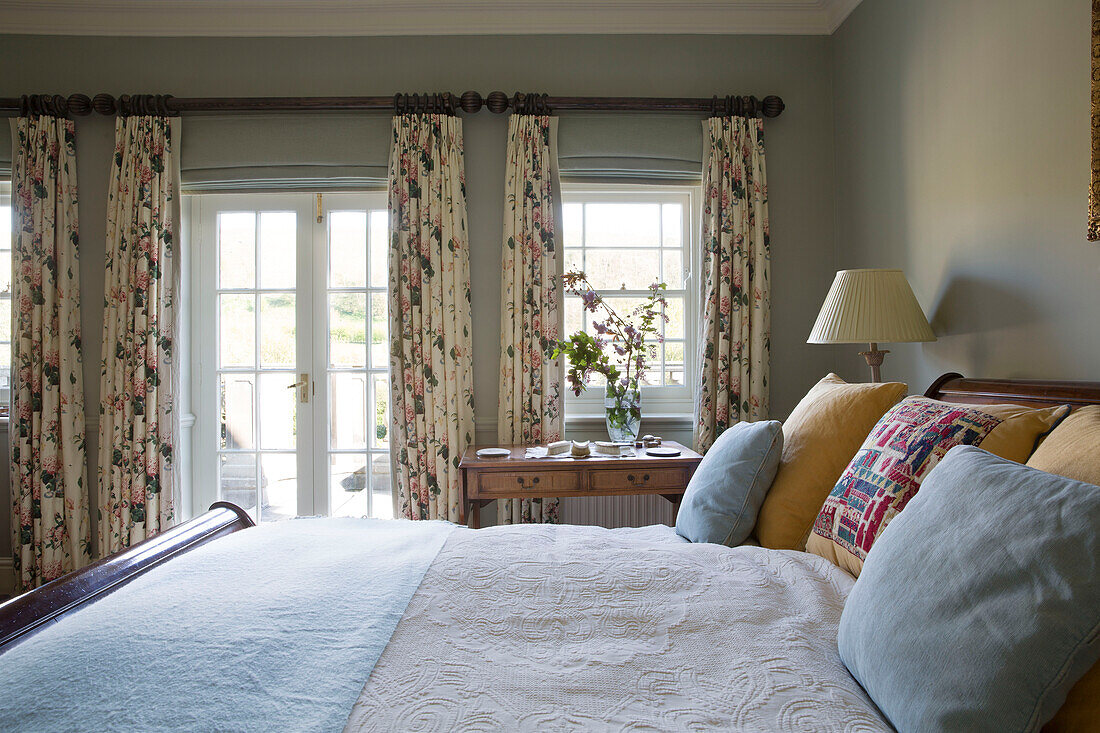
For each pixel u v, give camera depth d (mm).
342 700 840
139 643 964
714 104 3111
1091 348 1725
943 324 2355
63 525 3051
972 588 804
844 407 1741
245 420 3406
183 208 3338
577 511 3225
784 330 3232
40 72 3156
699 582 1255
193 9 3121
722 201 3111
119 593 1179
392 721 804
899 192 2648
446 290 3049
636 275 3408
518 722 810
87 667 892
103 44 3168
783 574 1327
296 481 3404
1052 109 1841
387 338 3385
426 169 3064
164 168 3066
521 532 1659
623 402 2984
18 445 3027
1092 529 740
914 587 878
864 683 900
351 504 3404
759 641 1030
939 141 2373
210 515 1769
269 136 3119
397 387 3057
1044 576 743
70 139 3084
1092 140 1663
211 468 3398
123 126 3068
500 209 3174
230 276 3389
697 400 3141
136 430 3000
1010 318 2016
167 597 1146
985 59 2115
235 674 887
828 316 2346
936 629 811
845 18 3086
